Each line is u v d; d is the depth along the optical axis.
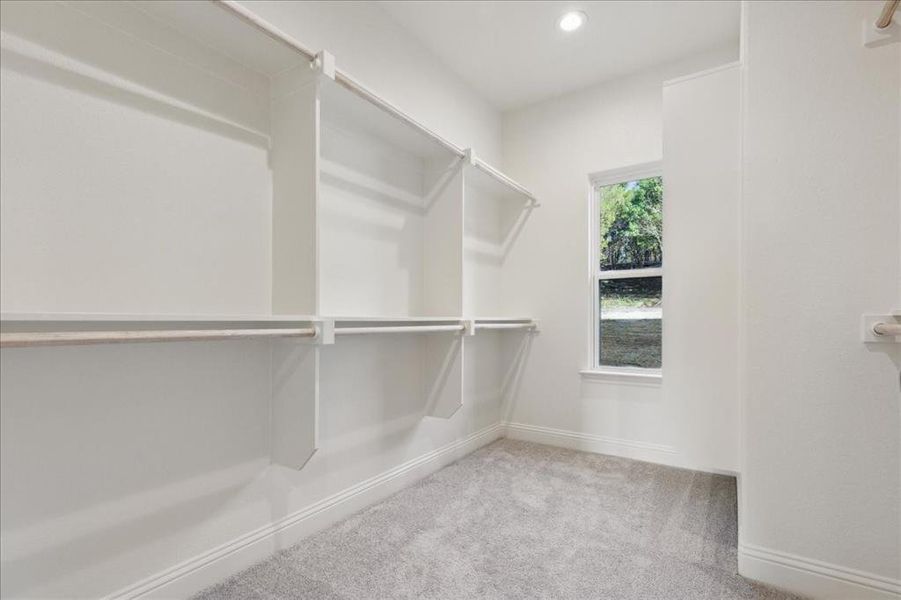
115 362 1.30
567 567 1.65
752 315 1.62
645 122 2.92
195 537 1.48
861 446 1.44
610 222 3.18
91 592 1.24
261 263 1.69
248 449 1.64
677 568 1.65
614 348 3.14
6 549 1.10
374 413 2.22
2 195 1.10
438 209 2.52
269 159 1.73
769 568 1.56
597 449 3.05
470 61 2.82
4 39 1.11
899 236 1.41
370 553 1.73
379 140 2.27
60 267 1.19
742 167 1.66
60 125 1.20
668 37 2.59
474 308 3.14
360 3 2.18
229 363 1.59
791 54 1.57
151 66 1.39
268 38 1.47
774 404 1.58
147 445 1.36
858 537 1.44
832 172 1.50
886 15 1.36
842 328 1.48
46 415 1.17
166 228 1.42
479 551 1.75
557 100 3.26
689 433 1.90
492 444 3.24
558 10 2.36
